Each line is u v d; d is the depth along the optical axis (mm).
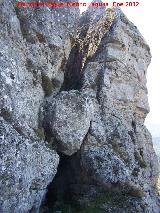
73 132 24906
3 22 21781
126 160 29109
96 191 27219
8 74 20906
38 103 24266
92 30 34375
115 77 31234
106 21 33594
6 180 18688
